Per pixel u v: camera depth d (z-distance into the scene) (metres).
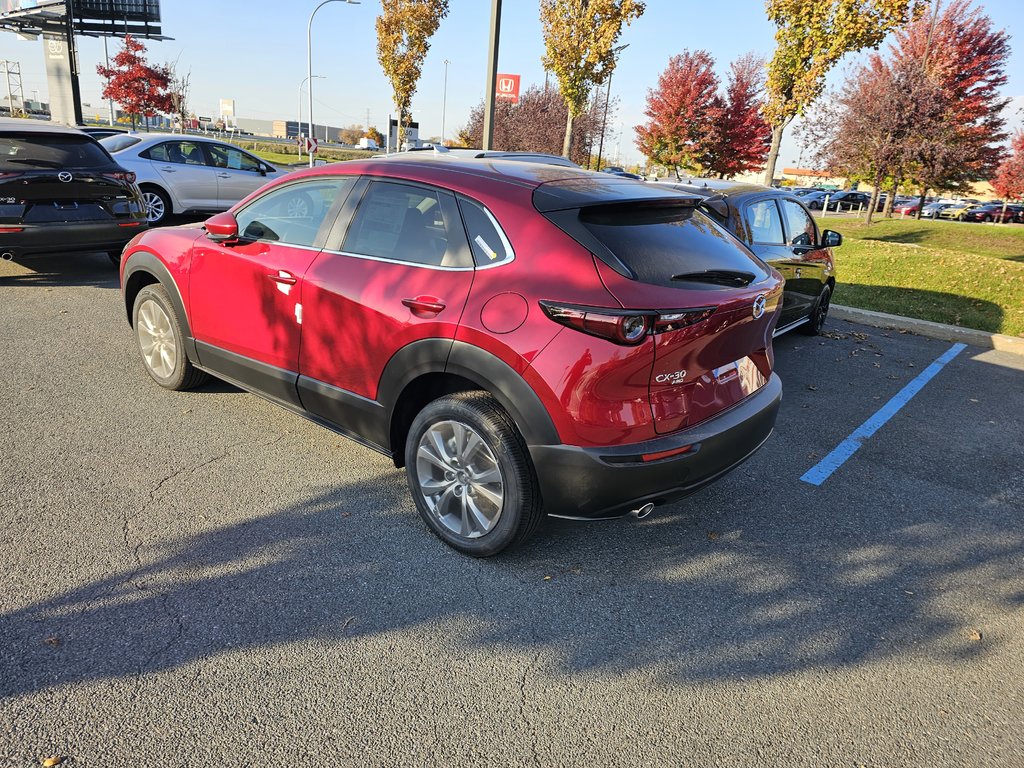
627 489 2.74
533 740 2.18
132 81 35.94
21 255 7.10
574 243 2.73
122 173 7.71
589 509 2.79
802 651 2.67
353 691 2.32
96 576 2.81
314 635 2.57
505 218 2.90
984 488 4.19
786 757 2.18
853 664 2.62
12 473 3.57
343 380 3.43
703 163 26.98
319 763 2.04
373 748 2.11
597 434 2.66
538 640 2.63
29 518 3.17
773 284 3.21
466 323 2.84
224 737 2.10
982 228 18.77
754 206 5.96
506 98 13.30
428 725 2.21
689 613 2.85
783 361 6.69
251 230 3.94
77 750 2.02
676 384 2.78
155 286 4.63
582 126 26.53
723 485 4.04
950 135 16.55
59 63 26.73
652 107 26.84
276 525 3.28
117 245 7.70
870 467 4.40
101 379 4.95
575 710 2.31
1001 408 5.62
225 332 4.05
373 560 3.06
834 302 9.34
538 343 2.66
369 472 3.86
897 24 11.29
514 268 2.80
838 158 17.75
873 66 18.81
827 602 2.99
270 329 3.75
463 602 2.82
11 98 56.44
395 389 3.17
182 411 4.50
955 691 2.50
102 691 2.23
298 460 3.95
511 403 2.75
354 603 2.77
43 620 2.53
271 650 2.48
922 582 3.18
